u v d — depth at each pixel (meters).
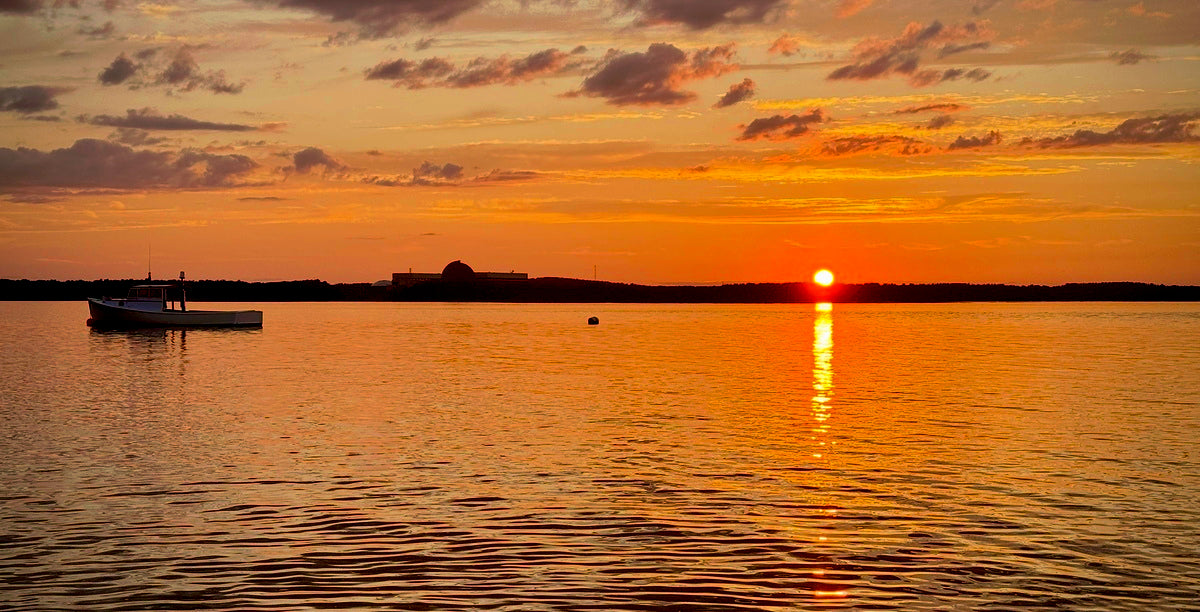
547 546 19.09
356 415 36.78
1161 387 48.03
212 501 22.59
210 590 16.64
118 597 16.34
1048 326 129.00
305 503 22.42
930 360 66.69
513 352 73.94
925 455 28.59
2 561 18.12
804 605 16.02
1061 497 23.19
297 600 16.17
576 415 36.88
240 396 43.19
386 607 15.86
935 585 16.95
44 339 86.62
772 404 40.56
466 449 29.31
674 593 16.53
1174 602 16.20
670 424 34.53
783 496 23.23
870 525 20.67
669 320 155.75
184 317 103.62
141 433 32.25
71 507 22.03
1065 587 16.88
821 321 153.38
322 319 151.38
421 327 120.69
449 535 19.80
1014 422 35.31
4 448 29.31
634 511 21.73
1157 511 21.84
